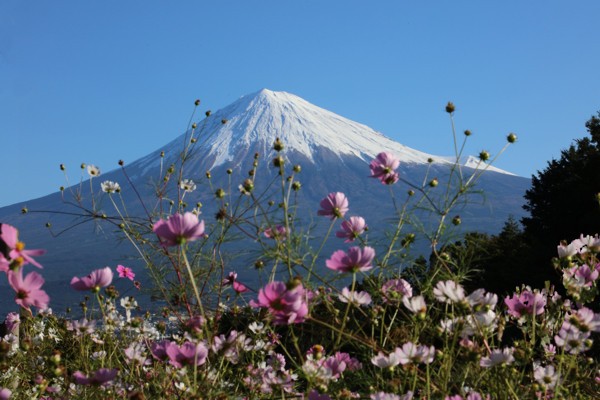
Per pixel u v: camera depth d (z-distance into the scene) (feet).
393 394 5.29
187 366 5.73
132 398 5.35
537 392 5.77
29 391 6.77
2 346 5.37
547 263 53.78
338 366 5.88
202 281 7.27
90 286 6.00
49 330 7.89
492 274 51.57
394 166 7.14
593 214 68.59
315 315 6.40
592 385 6.19
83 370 7.00
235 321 6.88
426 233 6.86
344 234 6.70
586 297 6.50
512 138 7.18
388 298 6.63
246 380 6.30
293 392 6.38
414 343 5.84
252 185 6.70
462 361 5.87
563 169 77.00
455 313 6.36
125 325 7.15
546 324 6.64
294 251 6.18
